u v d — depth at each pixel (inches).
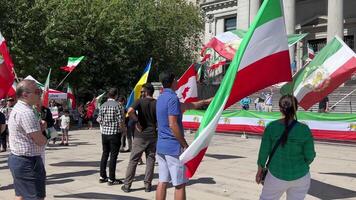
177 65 1403.8
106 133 343.0
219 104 198.4
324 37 1477.6
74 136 805.2
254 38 206.2
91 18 1168.8
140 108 318.3
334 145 644.7
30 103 200.1
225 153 544.1
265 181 203.0
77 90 1290.6
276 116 717.3
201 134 195.9
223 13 1756.9
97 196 311.0
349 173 410.9
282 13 211.0
